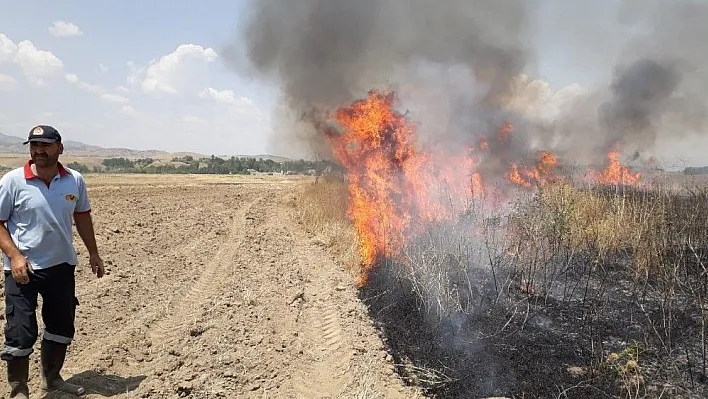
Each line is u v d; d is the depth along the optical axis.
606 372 5.12
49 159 4.29
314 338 5.98
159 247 10.68
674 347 5.56
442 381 5.00
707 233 8.12
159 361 5.22
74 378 4.68
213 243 11.43
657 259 7.30
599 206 9.39
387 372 5.09
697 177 10.17
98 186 23.56
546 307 6.72
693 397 4.65
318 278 8.45
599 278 7.67
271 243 11.58
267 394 4.66
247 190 25.86
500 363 5.39
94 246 4.79
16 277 4.04
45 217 4.26
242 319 6.46
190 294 7.54
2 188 4.16
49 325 4.37
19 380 4.17
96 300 6.85
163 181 30.94
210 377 4.88
